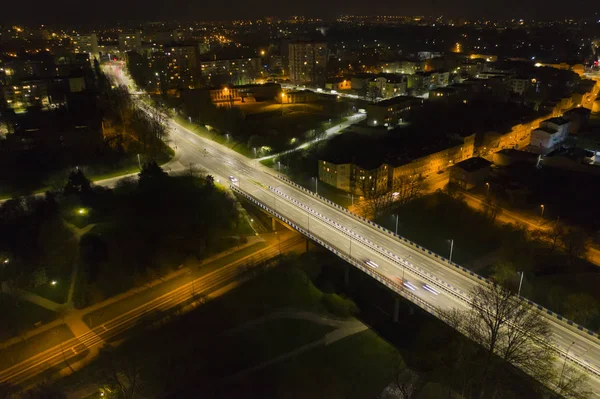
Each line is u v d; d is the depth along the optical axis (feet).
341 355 292.40
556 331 252.62
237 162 556.92
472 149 604.90
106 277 352.08
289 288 355.15
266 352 294.87
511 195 472.85
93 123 560.61
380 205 446.19
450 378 258.78
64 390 263.49
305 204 433.48
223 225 427.33
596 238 399.65
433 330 292.61
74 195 417.28
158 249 382.63
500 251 390.21
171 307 334.65
